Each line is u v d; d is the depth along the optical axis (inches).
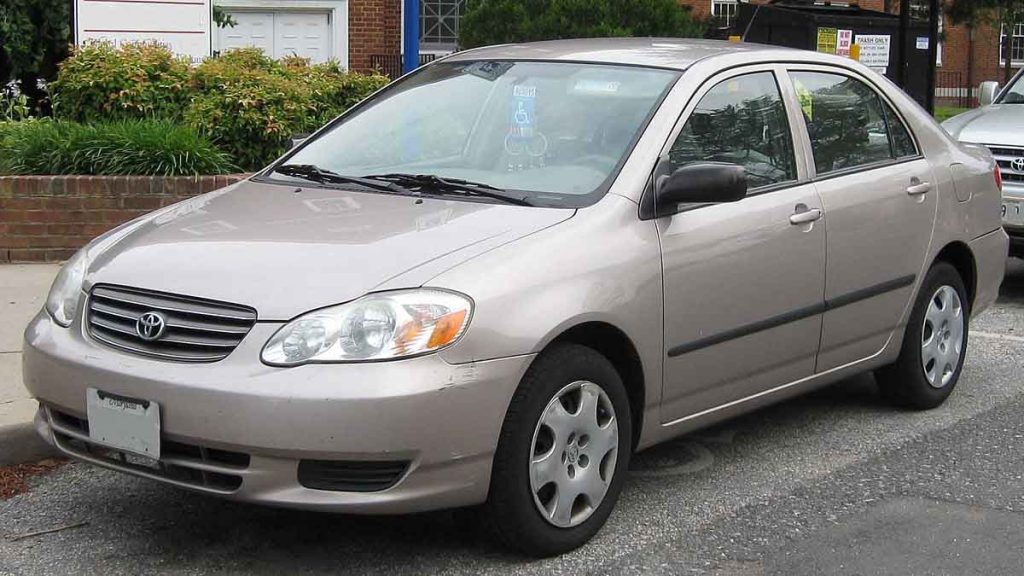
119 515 197.6
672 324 190.5
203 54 560.7
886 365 247.9
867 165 236.8
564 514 178.5
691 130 203.2
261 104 403.9
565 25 506.9
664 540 188.1
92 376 169.6
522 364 167.0
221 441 159.3
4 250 358.9
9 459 217.8
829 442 236.7
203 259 174.4
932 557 182.9
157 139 373.4
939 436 241.0
